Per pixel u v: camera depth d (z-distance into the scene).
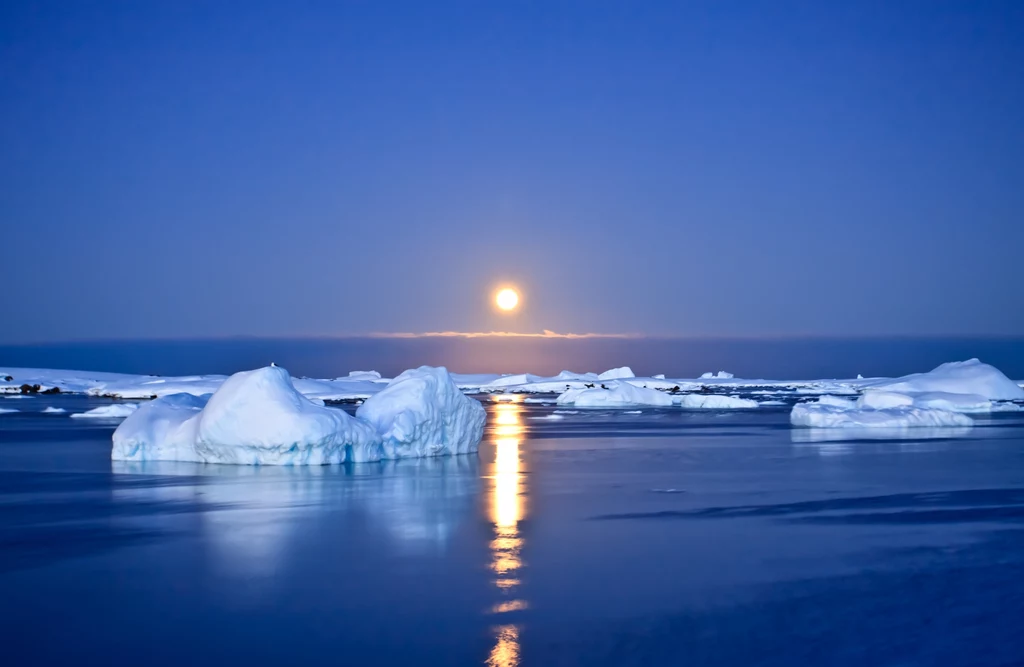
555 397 82.31
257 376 29.58
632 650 14.07
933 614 15.66
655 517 22.55
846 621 15.30
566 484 27.20
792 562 18.59
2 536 20.42
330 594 16.52
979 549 19.66
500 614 15.54
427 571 17.88
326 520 21.97
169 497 24.50
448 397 32.97
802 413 48.91
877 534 20.89
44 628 14.95
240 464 29.52
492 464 31.06
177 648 14.12
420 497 24.78
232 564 18.31
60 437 39.97
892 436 41.53
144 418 32.00
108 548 19.47
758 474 29.52
